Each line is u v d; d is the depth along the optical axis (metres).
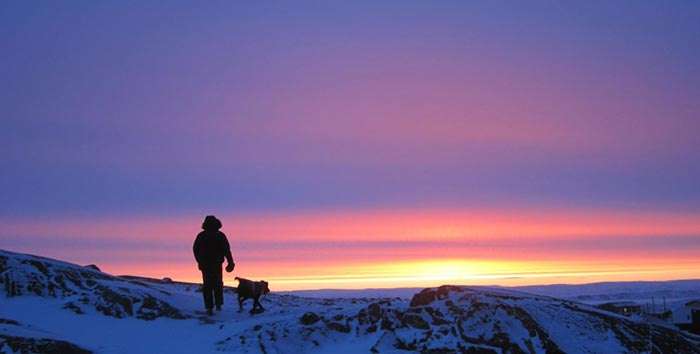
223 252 22.30
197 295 25.33
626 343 17.50
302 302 25.41
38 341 16.47
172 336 19.22
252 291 22.20
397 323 18.53
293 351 17.73
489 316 17.88
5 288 22.45
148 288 24.11
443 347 17.22
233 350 17.72
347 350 17.64
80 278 23.50
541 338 17.16
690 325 21.09
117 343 18.28
